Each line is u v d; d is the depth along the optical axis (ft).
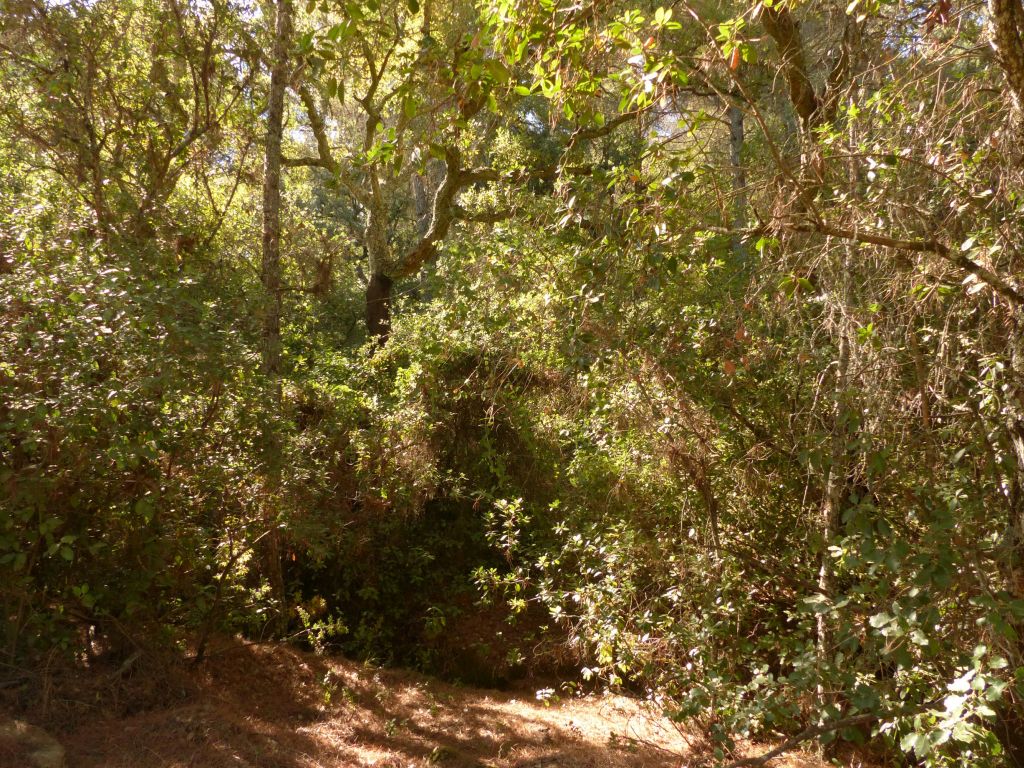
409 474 34.50
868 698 14.69
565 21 15.65
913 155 16.07
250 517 24.20
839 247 17.62
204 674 25.00
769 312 21.68
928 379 16.81
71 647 22.34
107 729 20.01
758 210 17.61
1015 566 14.98
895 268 17.44
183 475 22.26
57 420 17.90
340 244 44.68
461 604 38.81
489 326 23.39
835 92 20.10
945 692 14.70
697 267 21.62
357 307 61.67
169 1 32.48
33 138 29.14
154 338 19.71
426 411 33.73
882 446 17.90
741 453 24.45
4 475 17.57
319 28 39.91
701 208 17.89
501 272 22.81
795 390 23.15
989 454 15.96
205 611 25.23
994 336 16.61
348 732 23.88
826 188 17.30
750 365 23.07
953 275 15.88
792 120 25.35
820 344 22.76
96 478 20.43
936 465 17.37
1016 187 14.98
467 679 35.27
